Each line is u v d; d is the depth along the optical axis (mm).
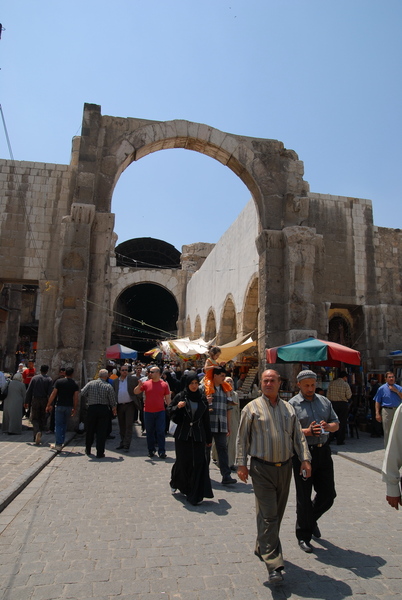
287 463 4082
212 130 14336
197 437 5848
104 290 12586
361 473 7965
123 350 18547
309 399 4820
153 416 8695
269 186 14453
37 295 31562
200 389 6180
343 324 17578
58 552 4207
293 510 5777
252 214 18156
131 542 4484
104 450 8719
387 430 9156
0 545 4340
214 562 4074
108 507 5559
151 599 3416
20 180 13742
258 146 14680
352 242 16516
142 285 43125
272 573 3557
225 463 6879
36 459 7762
